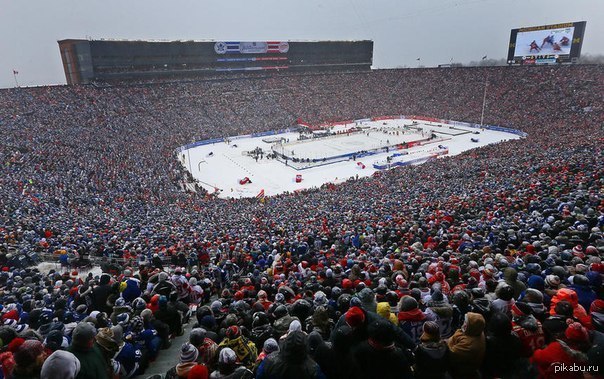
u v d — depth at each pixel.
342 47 138.62
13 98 75.12
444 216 24.17
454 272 11.48
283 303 10.77
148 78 108.56
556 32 100.38
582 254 11.95
